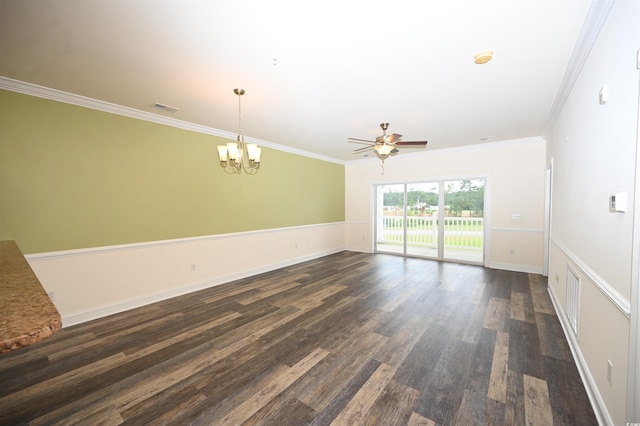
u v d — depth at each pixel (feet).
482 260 17.61
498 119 11.81
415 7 5.07
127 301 10.65
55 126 8.98
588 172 6.29
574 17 5.29
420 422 5.06
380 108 10.50
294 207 18.57
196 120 12.07
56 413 5.34
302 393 5.89
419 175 19.56
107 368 6.84
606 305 5.14
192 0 4.83
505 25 5.57
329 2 4.91
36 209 8.68
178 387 6.11
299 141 16.14
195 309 10.66
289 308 10.70
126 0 4.81
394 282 14.02
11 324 2.01
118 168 10.43
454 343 7.94
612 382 4.74
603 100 5.28
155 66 7.25
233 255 14.65
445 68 7.39
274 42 6.18
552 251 11.57
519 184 15.78
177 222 12.28
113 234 10.34
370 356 7.30
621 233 4.49
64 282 9.22
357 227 23.08
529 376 6.40
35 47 6.30
